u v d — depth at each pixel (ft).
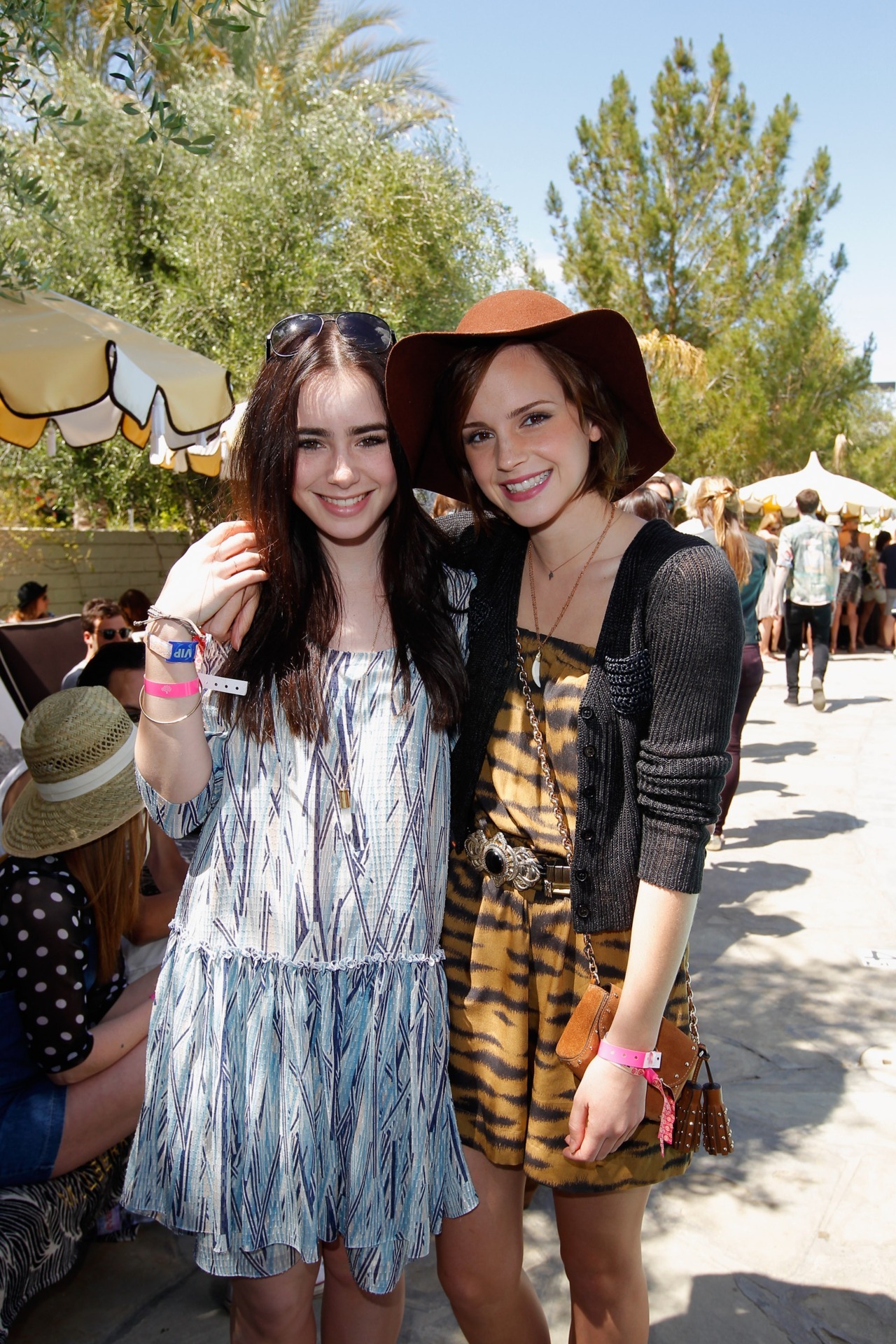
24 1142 6.15
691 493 15.37
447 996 4.96
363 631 4.91
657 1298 6.77
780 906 13.94
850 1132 8.68
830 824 18.07
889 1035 10.34
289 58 44.39
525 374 4.55
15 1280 5.93
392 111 46.14
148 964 7.47
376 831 4.58
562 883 4.69
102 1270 7.15
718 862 16.01
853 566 46.68
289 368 4.69
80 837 6.25
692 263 58.90
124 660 9.84
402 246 36.96
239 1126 4.46
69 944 6.16
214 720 4.71
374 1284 4.57
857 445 72.49
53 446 15.17
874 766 22.99
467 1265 5.02
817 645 30.32
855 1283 6.91
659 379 52.85
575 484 4.66
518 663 4.82
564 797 4.65
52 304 10.96
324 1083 4.53
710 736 4.22
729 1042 10.20
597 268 57.31
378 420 4.68
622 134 57.06
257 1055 4.48
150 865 8.12
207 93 35.01
